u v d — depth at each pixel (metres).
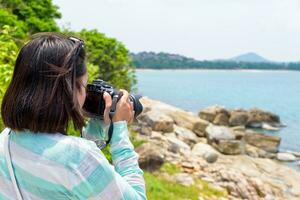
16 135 1.68
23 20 13.70
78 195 1.62
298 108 43.59
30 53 1.66
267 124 28.72
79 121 1.71
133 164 1.84
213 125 24.34
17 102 1.63
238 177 14.14
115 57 16.89
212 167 15.52
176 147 17.09
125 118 1.92
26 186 1.64
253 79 158.00
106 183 1.63
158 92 59.56
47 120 1.63
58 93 1.64
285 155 20.31
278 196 13.85
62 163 1.61
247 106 45.31
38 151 1.63
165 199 9.98
